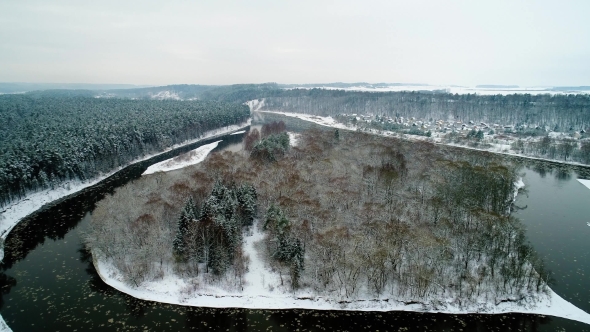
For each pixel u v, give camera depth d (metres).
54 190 150.25
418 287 80.31
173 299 81.44
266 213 102.25
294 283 83.12
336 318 76.94
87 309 78.69
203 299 81.50
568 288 85.38
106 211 106.81
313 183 121.56
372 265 80.00
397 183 124.19
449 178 125.31
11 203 134.12
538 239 108.06
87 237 102.62
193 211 98.62
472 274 84.81
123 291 84.25
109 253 92.75
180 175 145.12
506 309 78.44
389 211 102.69
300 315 77.62
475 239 88.38
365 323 75.75
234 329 74.00
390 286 83.06
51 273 92.12
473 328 74.31
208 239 87.62
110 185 163.12
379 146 181.38
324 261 83.06
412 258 82.69
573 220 122.12
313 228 94.06
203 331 73.44
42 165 151.62
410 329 74.25
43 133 183.62
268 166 146.88
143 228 94.62
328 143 192.50
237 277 86.62
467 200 106.44
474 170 129.12
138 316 76.94
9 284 87.44
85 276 90.81
